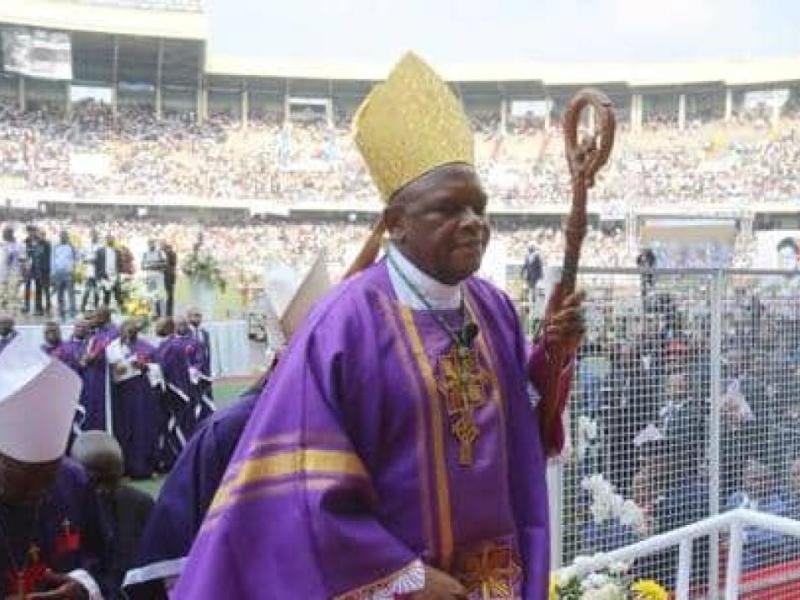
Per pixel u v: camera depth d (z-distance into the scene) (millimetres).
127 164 40281
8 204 35156
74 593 2611
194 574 1912
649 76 49469
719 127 47875
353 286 2090
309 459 1907
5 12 40156
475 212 2072
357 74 46750
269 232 38656
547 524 2158
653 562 5418
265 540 1903
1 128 39312
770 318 5867
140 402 12625
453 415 2020
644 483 5363
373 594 1856
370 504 1962
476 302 2238
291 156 43344
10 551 2584
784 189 43312
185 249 35375
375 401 1984
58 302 24266
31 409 2451
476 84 49875
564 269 2201
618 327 5301
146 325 19078
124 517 3631
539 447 2201
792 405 5969
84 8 41562
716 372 5574
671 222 22906
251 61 45750
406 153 2070
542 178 45469
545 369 2250
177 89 44906
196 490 2797
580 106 2125
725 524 4070
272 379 2055
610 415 5254
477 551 2029
